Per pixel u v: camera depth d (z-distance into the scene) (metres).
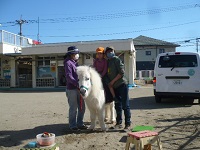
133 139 4.20
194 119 7.41
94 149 4.98
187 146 4.99
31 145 4.42
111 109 7.09
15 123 7.54
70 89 6.27
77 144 5.32
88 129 6.37
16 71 24.05
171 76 10.05
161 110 9.10
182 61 10.03
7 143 5.57
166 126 6.61
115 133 6.04
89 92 5.74
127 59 20.94
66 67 6.20
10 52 24.27
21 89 22.55
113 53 6.28
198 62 9.81
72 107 6.34
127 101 6.22
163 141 5.32
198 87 9.73
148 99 12.73
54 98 14.41
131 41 19.67
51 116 8.54
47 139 4.43
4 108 10.74
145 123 7.00
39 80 23.16
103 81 6.47
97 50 6.48
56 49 21.23
